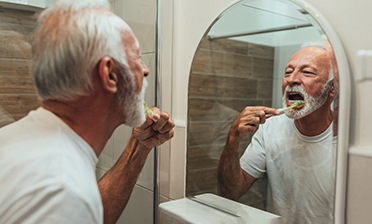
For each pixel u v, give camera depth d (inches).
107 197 37.7
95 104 24.8
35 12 42.8
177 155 47.2
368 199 28.1
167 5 46.2
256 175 39.9
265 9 38.6
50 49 23.0
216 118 44.7
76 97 24.1
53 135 23.3
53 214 19.8
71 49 22.6
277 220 37.4
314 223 33.3
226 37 43.0
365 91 28.6
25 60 44.6
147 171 45.4
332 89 30.7
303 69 35.4
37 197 20.1
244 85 43.7
